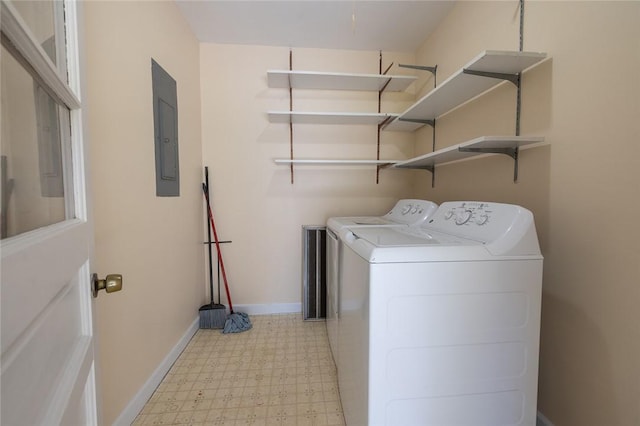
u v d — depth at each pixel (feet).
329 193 8.48
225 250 8.32
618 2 3.01
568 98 3.60
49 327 1.68
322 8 6.43
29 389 1.44
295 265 8.54
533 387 3.45
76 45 2.25
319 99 8.26
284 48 8.07
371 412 3.20
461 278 3.27
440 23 6.90
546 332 3.96
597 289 3.28
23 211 1.66
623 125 2.98
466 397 3.34
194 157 7.43
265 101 8.12
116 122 4.21
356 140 8.47
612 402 3.13
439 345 3.27
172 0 6.10
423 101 5.82
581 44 3.42
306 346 6.76
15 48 1.49
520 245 3.38
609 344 3.15
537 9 4.04
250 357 6.31
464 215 4.26
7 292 1.22
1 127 1.46
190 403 4.95
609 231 3.14
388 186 8.61
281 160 7.52
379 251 3.19
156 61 5.41
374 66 8.32
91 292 2.37
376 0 6.14
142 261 4.90
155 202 5.35
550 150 3.88
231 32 7.38
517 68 4.25
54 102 2.02
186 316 6.87
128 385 4.45
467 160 5.88
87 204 2.35
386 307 3.17
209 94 7.97
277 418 4.63
